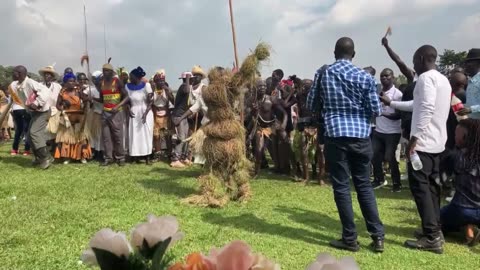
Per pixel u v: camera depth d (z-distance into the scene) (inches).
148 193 262.7
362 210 183.2
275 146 356.5
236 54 285.6
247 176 255.1
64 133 364.5
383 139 300.8
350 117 177.9
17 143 417.4
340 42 185.0
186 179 310.0
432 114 177.8
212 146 245.6
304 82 323.9
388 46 275.3
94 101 375.9
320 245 184.9
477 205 191.6
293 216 228.2
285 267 156.6
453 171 203.6
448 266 165.9
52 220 199.0
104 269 51.5
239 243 46.0
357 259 169.5
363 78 177.0
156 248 52.8
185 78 360.5
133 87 369.4
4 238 171.2
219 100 242.8
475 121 197.9
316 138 308.5
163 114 389.1
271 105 336.8
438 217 188.9
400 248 184.9
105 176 312.5
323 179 313.6
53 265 147.8
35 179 293.6
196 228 198.5
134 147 369.4
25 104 330.6
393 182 301.6
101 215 211.2
